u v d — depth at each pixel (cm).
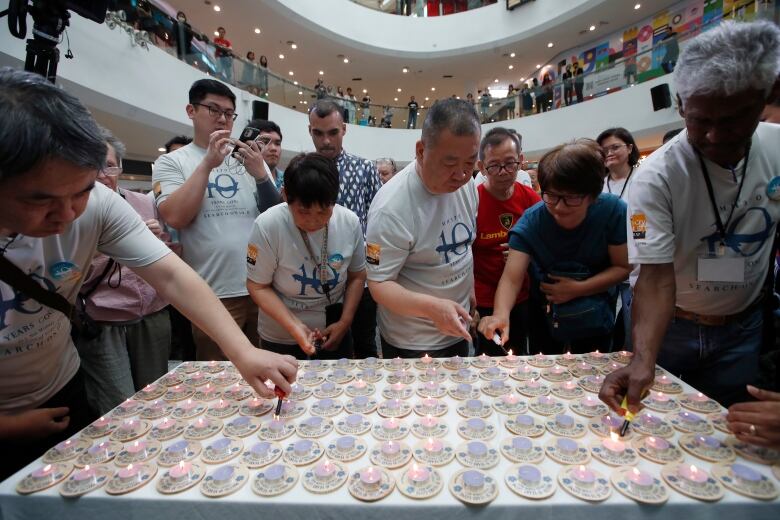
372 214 130
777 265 132
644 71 693
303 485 74
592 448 82
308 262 150
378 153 926
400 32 1041
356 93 1336
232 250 181
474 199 149
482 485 72
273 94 719
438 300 117
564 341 147
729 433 86
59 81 350
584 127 780
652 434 87
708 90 79
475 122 108
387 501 70
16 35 126
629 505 68
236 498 72
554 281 144
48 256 90
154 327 174
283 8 812
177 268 100
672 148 105
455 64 1109
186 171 185
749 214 103
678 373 125
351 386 113
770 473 74
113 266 156
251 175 185
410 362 127
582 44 991
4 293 86
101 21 145
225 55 607
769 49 74
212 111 187
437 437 88
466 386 109
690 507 68
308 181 127
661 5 810
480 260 187
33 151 58
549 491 71
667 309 101
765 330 113
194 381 120
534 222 147
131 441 91
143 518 73
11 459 98
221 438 90
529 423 91
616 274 140
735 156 96
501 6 991
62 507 74
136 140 547
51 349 100
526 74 1184
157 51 462
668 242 102
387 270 129
